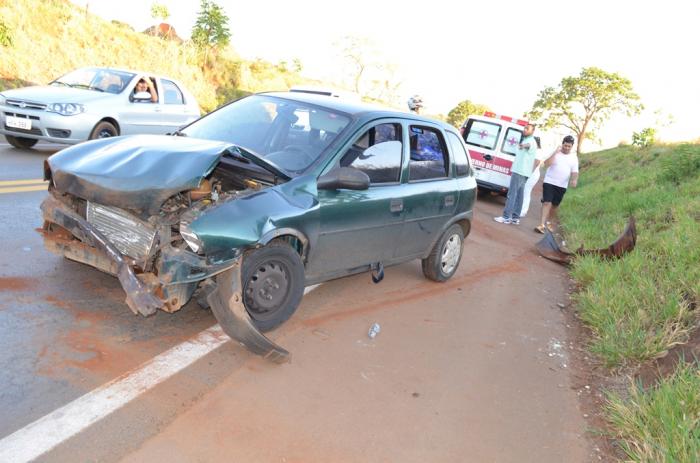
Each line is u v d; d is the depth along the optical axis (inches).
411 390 155.4
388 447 127.8
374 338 185.5
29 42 865.5
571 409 159.5
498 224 452.4
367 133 196.2
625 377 179.5
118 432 116.2
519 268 317.1
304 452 120.7
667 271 255.4
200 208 146.1
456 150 251.6
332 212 177.3
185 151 152.0
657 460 125.0
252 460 115.1
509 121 578.9
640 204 441.4
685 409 140.3
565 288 292.7
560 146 435.8
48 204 159.0
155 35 1314.0
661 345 185.2
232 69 1440.7
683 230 301.6
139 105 438.6
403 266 277.9
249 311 161.8
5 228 221.9
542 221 445.7
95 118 402.0
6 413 115.7
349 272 199.6
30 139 422.6
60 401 122.6
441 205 234.7
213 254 143.3
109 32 1102.4
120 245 149.4
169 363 146.1
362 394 148.7
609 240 366.0
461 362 179.2
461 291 255.1
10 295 164.2
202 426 123.2
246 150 160.1
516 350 196.7
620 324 209.9
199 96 1240.8
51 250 164.6
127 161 151.3
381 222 200.5
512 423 147.1
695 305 217.8
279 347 153.4
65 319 157.5
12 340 141.8
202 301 155.8
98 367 138.3
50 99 389.4
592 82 2623.0
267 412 132.8
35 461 104.1
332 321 193.3
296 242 172.6
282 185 166.1
